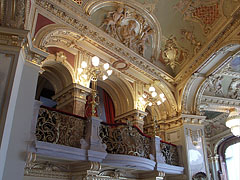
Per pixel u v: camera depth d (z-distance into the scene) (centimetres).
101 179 739
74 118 650
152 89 786
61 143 598
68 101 787
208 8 891
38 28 668
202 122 1068
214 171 1423
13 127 523
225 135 1407
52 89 1195
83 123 664
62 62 776
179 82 1098
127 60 927
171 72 1120
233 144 1427
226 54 911
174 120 1073
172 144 984
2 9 548
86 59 846
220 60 946
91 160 621
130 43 953
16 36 543
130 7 921
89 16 814
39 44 647
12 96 504
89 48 859
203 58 958
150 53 1046
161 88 1078
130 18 943
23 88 574
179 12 978
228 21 798
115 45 880
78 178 646
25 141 528
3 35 542
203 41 948
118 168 780
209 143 1502
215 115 1422
